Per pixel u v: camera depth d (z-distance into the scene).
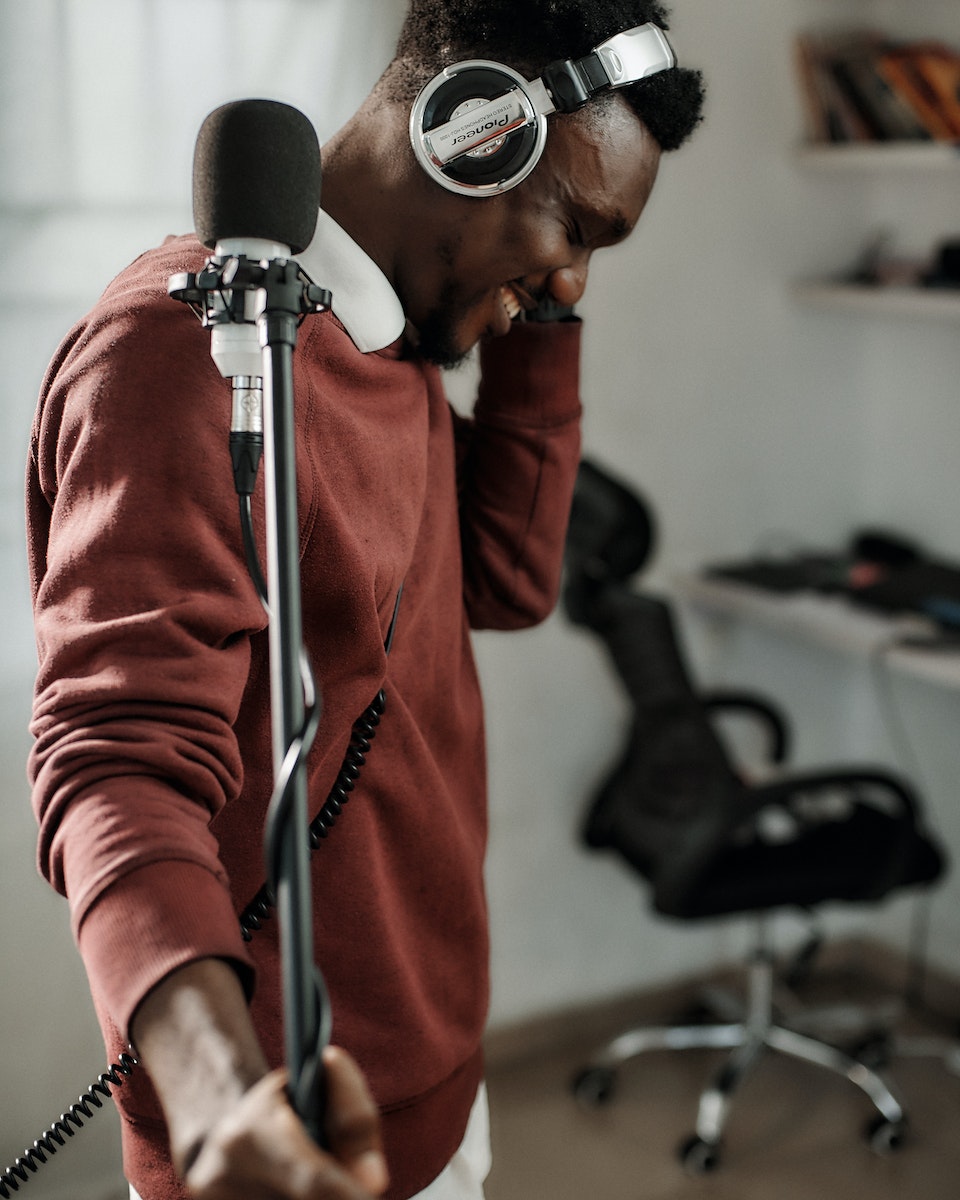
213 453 0.74
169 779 0.65
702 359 2.77
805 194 2.83
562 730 2.72
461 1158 1.16
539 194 0.92
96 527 0.72
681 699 2.33
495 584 1.26
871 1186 2.36
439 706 1.10
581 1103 2.64
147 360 0.75
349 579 0.87
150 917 0.59
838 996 3.06
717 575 2.83
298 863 0.52
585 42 0.90
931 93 2.57
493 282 0.95
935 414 2.90
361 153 0.95
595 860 2.82
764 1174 2.40
